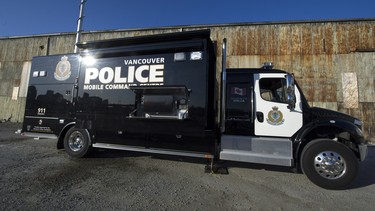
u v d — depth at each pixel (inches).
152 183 132.5
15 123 459.5
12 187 118.6
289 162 140.8
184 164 177.0
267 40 379.9
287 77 145.5
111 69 175.2
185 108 153.9
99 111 176.2
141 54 167.5
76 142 189.2
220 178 146.1
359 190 130.9
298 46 365.1
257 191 125.6
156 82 160.4
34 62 212.1
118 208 98.3
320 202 112.4
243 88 162.4
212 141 150.5
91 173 148.2
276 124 152.9
